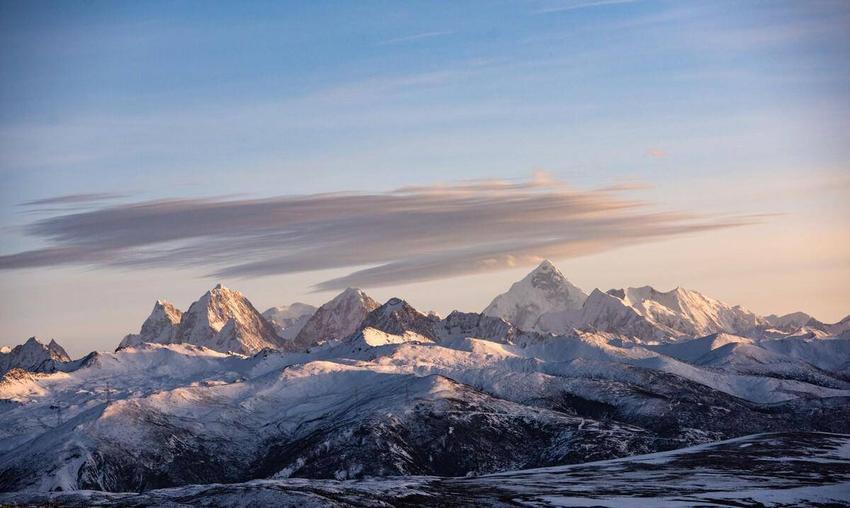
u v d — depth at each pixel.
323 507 193.12
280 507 194.88
